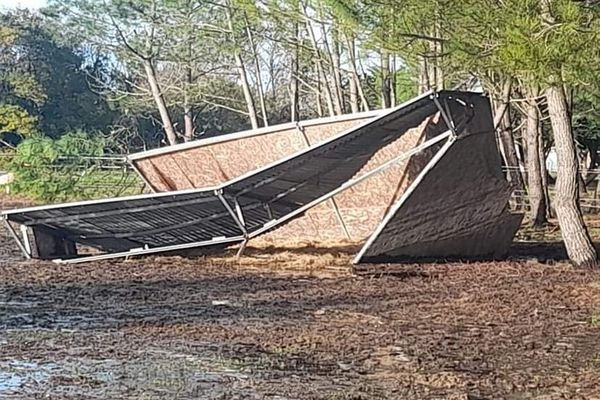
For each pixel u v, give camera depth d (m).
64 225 14.21
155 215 13.79
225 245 15.11
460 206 13.51
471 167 13.20
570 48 9.24
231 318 8.88
